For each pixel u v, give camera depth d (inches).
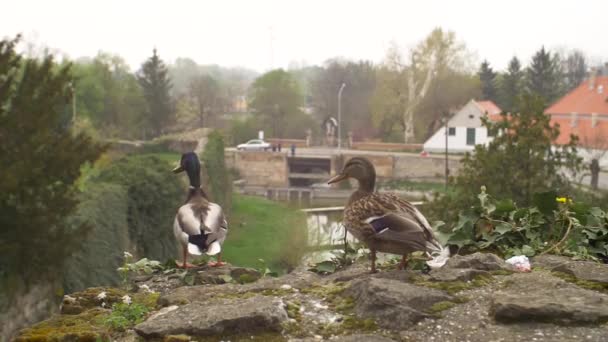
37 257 707.4
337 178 217.6
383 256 245.8
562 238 255.1
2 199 686.5
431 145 3639.3
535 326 160.6
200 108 4498.0
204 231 254.4
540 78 4635.8
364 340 157.6
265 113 4232.3
